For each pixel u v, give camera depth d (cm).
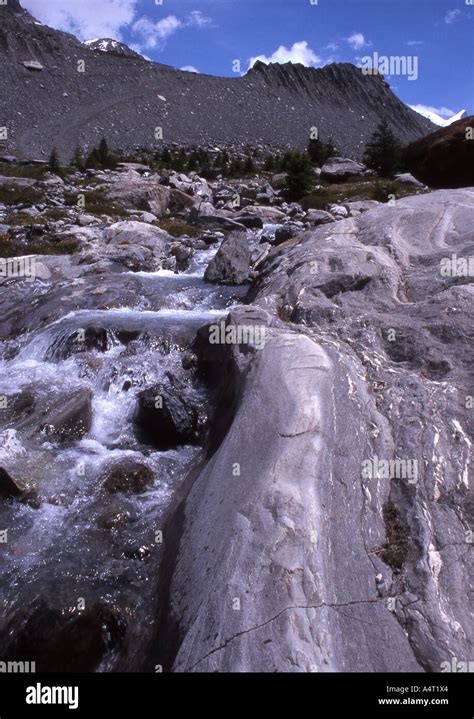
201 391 890
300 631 389
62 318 1187
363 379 657
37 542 604
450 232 991
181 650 409
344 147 12244
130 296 1369
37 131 8494
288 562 426
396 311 790
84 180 3975
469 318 707
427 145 2722
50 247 1953
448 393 607
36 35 11944
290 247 1213
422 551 456
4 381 930
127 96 11119
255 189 4116
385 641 396
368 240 1030
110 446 788
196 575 461
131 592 527
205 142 9969
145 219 2688
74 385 923
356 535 466
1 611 526
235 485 516
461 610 417
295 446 523
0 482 670
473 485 504
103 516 633
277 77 16050
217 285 1574
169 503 660
